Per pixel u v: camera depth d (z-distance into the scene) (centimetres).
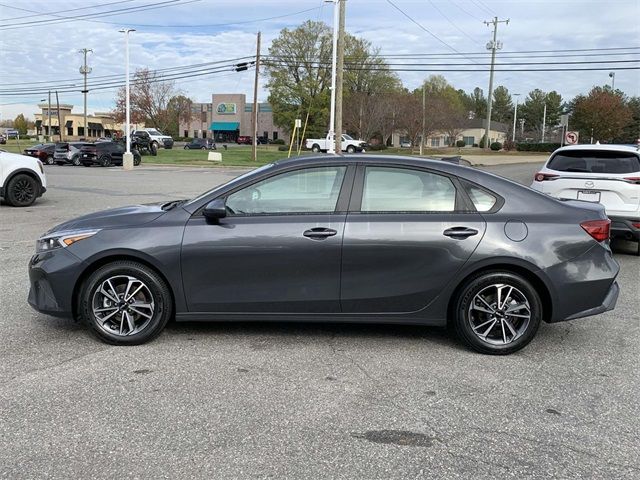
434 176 485
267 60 7050
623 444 341
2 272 750
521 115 13312
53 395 396
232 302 482
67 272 479
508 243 467
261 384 418
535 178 958
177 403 386
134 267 479
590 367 461
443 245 468
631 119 7050
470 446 337
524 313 476
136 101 7094
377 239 468
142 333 488
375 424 361
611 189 876
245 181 486
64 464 312
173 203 524
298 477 302
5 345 491
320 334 527
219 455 323
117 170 3256
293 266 473
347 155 496
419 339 519
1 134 9688
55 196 1681
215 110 11081
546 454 329
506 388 418
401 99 5959
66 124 11225
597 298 477
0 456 320
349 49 7481
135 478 300
